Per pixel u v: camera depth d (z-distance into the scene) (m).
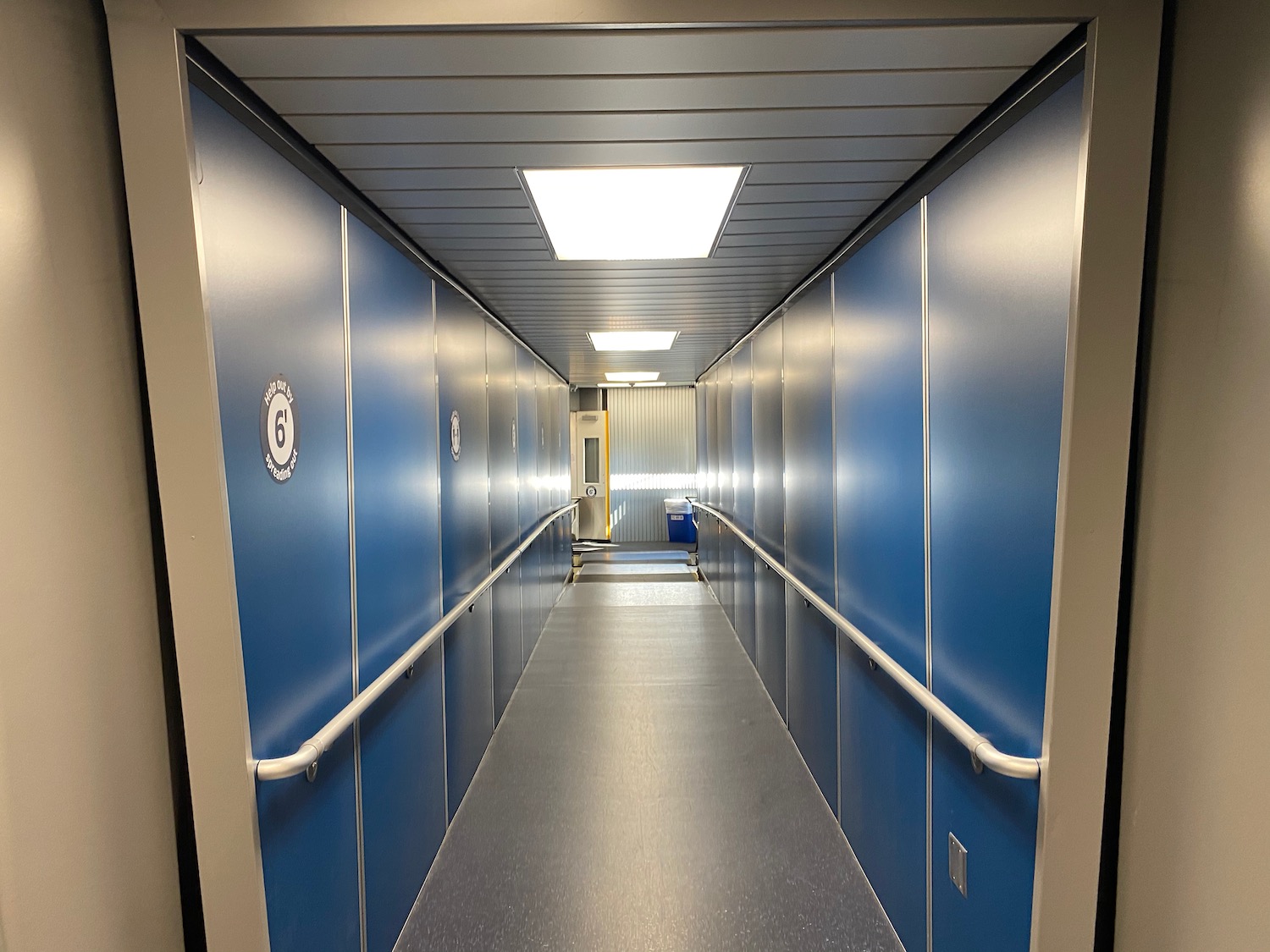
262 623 1.49
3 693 1.05
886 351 2.33
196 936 1.50
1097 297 1.31
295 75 1.43
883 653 2.26
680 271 3.21
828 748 3.17
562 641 6.04
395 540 2.37
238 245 1.43
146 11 1.23
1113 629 1.38
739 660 5.43
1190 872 1.29
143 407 1.35
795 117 1.66
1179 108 1.28
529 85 1.50
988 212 1.65
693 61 1.41
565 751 3.84
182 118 1.24
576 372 8.28
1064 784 1.42
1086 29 1.29
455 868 2.78
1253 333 1.14
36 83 1.13
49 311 1.14
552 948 2.33
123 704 1.29
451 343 3.21
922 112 1.64
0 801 1.05
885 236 2.34
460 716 3.26
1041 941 1.47
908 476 2.16
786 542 3.96
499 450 4.35
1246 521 1.16
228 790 1.39
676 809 3.21
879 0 1.28
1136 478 1.40
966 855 1.82
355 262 2.08
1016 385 1.54
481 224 2.42
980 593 1.71
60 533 1.16
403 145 1.76
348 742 1.96
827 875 2.70
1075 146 1.32
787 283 3.51
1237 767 1.19
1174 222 1.30
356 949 2.00
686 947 2.32
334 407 1.90
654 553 10.97
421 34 1.29
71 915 1.17
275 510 1.56
